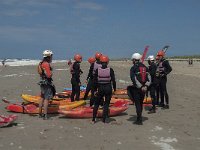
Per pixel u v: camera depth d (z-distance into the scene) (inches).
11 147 327.0
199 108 546.0
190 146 336.8
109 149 324.8
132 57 414.6
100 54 501.0
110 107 486.9
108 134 376.8
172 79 1086.4
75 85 536.4
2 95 679.7
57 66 2026.3
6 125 404.8
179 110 524.4
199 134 383.2
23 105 495.2
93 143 343.0
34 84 904.9
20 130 389.7
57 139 355.3
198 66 2066.9
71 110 458.0
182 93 741.9
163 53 514.6
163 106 540.7
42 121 435.8
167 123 434.0
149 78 414.0
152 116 476.4
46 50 437.4
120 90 631.2
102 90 417.1
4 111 500.1
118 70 1520.7
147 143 344.8
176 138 364.8
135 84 407.5
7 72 1444.4
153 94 502.9
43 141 347.6
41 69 437.7
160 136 371.6
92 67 501.7
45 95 443.5
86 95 530.9
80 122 432.1
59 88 818.8
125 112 503.5
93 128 402.3
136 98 418.0
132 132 386.3
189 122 442.0
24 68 1831.9
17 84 898.7
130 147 331.3
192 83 967.6
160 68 516.7
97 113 452.4
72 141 349.1
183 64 2395.4
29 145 333.7
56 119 448.8
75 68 534.6
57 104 499.5
